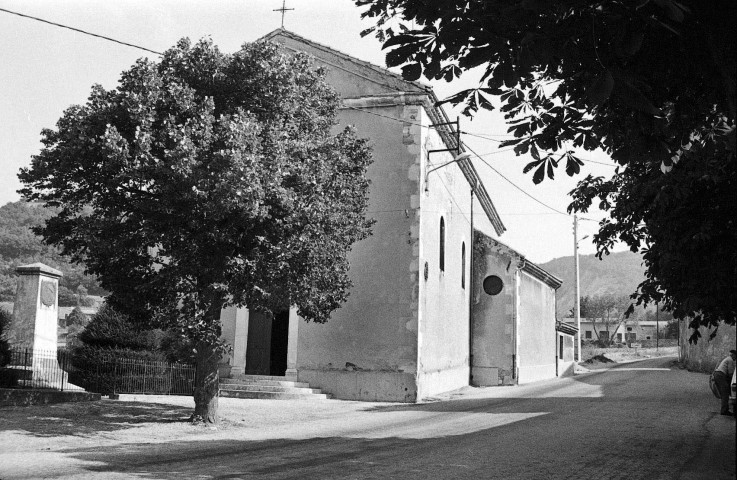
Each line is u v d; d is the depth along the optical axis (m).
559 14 4.53
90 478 6.99
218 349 12.01
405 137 19.66
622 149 5.72
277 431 11.83
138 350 18.38
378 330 18.94
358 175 14.09
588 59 4.73
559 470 7.60
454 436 10.91
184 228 11.58
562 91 5.95
